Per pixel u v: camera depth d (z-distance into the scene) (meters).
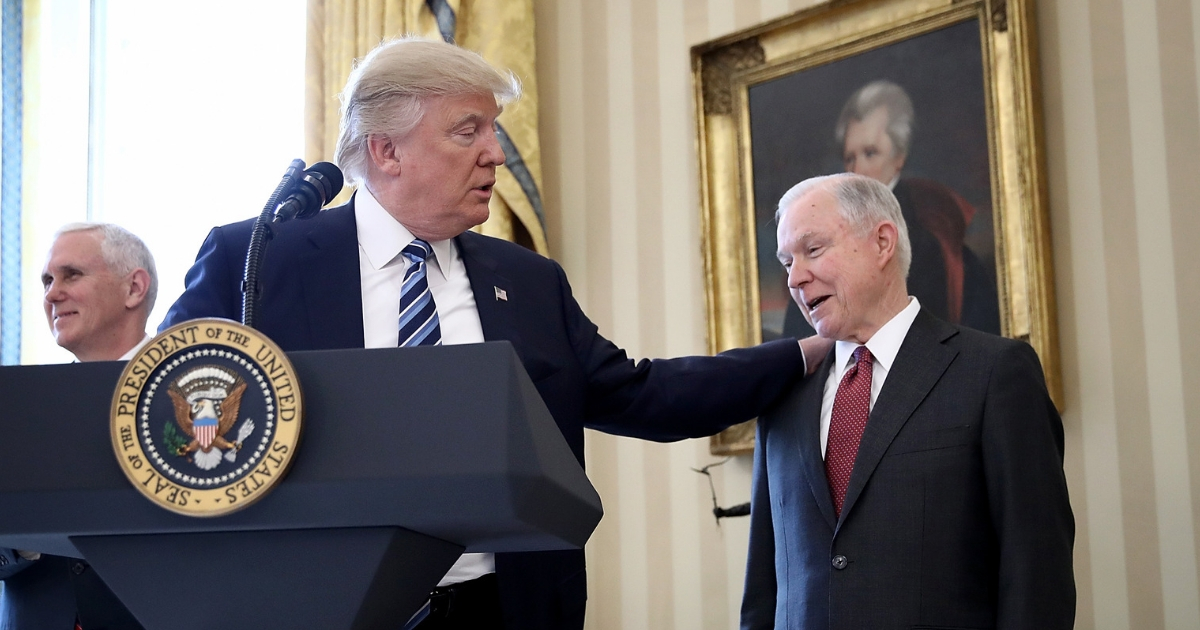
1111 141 3.04
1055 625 1.99
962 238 3.22
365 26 4.50
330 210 2.06
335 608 0.87
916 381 2.22
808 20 3.63
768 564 2.42
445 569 0.99
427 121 1.94
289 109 5.07
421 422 0.84
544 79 4.36
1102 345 2.98
